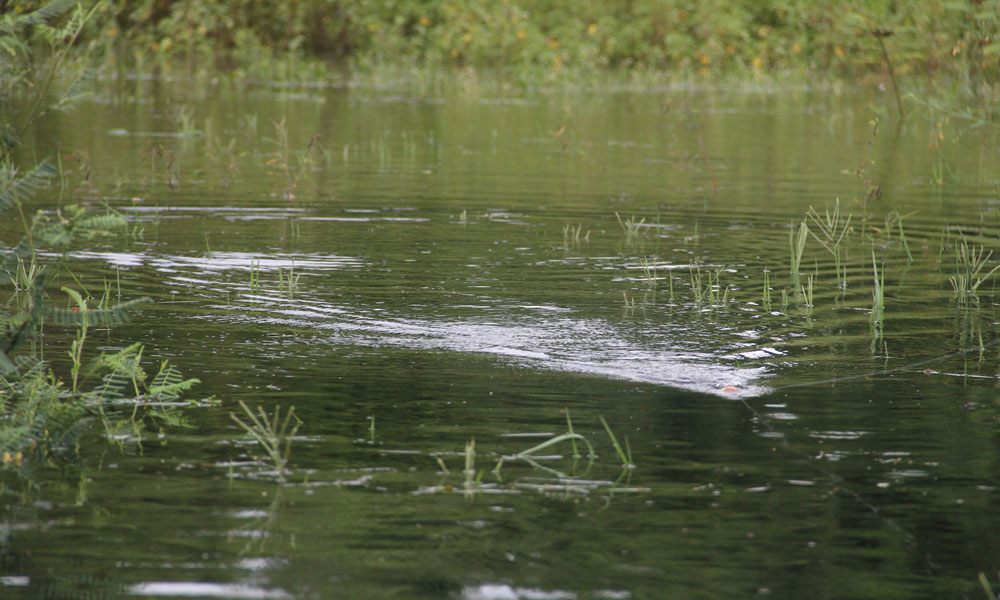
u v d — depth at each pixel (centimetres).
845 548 1116
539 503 1210
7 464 1295
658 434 1415
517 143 4544
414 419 1455
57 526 1139
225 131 4606
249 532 1133
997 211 3122
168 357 1702
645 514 1188
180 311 1969
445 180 3566
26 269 2227
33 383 1466
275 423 1352
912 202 3272
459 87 6988
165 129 4619
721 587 1038
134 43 7944
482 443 1379
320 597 1009
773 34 8644
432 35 8462
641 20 8612
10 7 1623
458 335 1844
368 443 1372
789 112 5922
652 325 1922
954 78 4653
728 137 4856
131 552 1086
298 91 6419
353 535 1130
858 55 8106
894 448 1376
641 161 4097
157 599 1002
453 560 1082
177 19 7888
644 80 7662
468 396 1544
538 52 8288
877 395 1572
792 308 2062
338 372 1641
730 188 3494
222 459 1318
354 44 8462
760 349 1792
